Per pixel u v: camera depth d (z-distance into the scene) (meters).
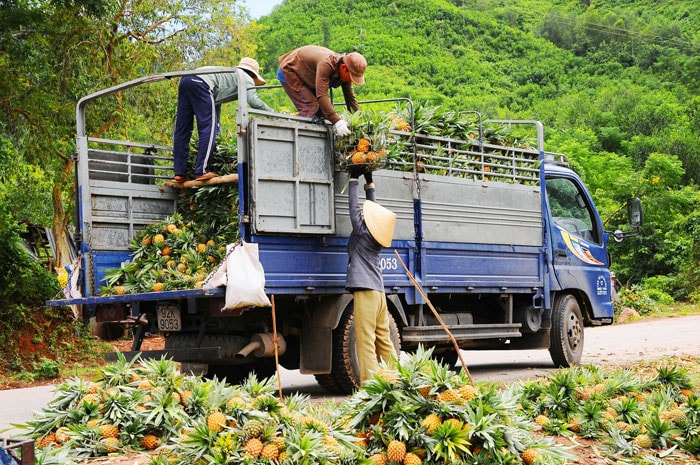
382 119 8.16
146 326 8.73
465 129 9.90
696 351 13.40
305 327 8.59
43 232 19.12
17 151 17.48
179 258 8.48
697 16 80.44
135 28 18.23
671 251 33.66
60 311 16.52
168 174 9.59
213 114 8.68
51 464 4.52
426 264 9.26
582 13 91.00
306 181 7.97
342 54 8.32
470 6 88.31
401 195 9.00
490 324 10.42
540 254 10.95
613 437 6.17
